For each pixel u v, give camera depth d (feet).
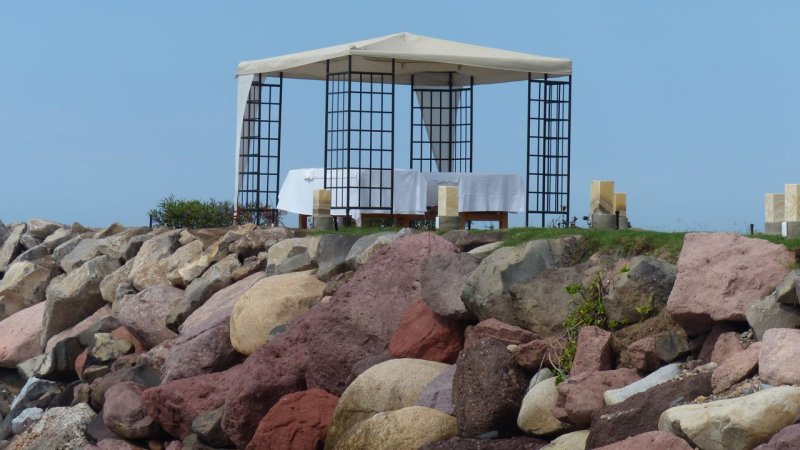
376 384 43.62
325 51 80.94
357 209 78.43
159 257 74.49
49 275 85.71
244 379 50.31
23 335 75.97
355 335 49.32
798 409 30.76
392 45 79.46
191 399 52.60
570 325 41.81
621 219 61.87
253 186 90.07
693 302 38.55
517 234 52.47
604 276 43.19
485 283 45.62
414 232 57.31
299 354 50.42
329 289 56.44
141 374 59.26
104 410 55.72
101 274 77.30
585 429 37.11
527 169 82.64
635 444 31.83
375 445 40.14
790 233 50.80
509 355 40.98
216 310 61.11
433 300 47.11
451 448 38.73
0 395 72.38
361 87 80.94
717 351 37.14
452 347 46.37
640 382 36.81
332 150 81.30
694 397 34.14
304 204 82.43
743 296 37.99
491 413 39.55
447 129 96.48
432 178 81.87
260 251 68.23
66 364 66.28
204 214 84.43
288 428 45.73
